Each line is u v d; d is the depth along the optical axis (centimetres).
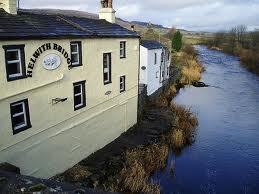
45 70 1428
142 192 1625
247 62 7181
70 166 1708
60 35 1472
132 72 2291
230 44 11438
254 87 4731
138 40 2323
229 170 2062
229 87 4700
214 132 2730
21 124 1364
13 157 1323
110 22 2311
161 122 2594
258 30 11706
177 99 3838
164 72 3800
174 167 2041
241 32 12581
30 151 1412
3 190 742
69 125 1653
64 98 1570
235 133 2727
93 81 1806
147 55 3008
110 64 1961
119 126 2203
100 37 1786
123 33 2108
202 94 4188
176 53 7000
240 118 3153
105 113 1984
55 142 1566
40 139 1462
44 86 1436
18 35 1254
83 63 1689
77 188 750
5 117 1260
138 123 2534
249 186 1883
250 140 2575
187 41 14462
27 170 1410
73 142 1706
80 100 1742
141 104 2728
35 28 1426
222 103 3728
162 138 2295
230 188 1852
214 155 2270
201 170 2041
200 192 1786
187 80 4891
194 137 2591
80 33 1639
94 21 2106
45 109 1466
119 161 1822
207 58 8475
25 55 1309
